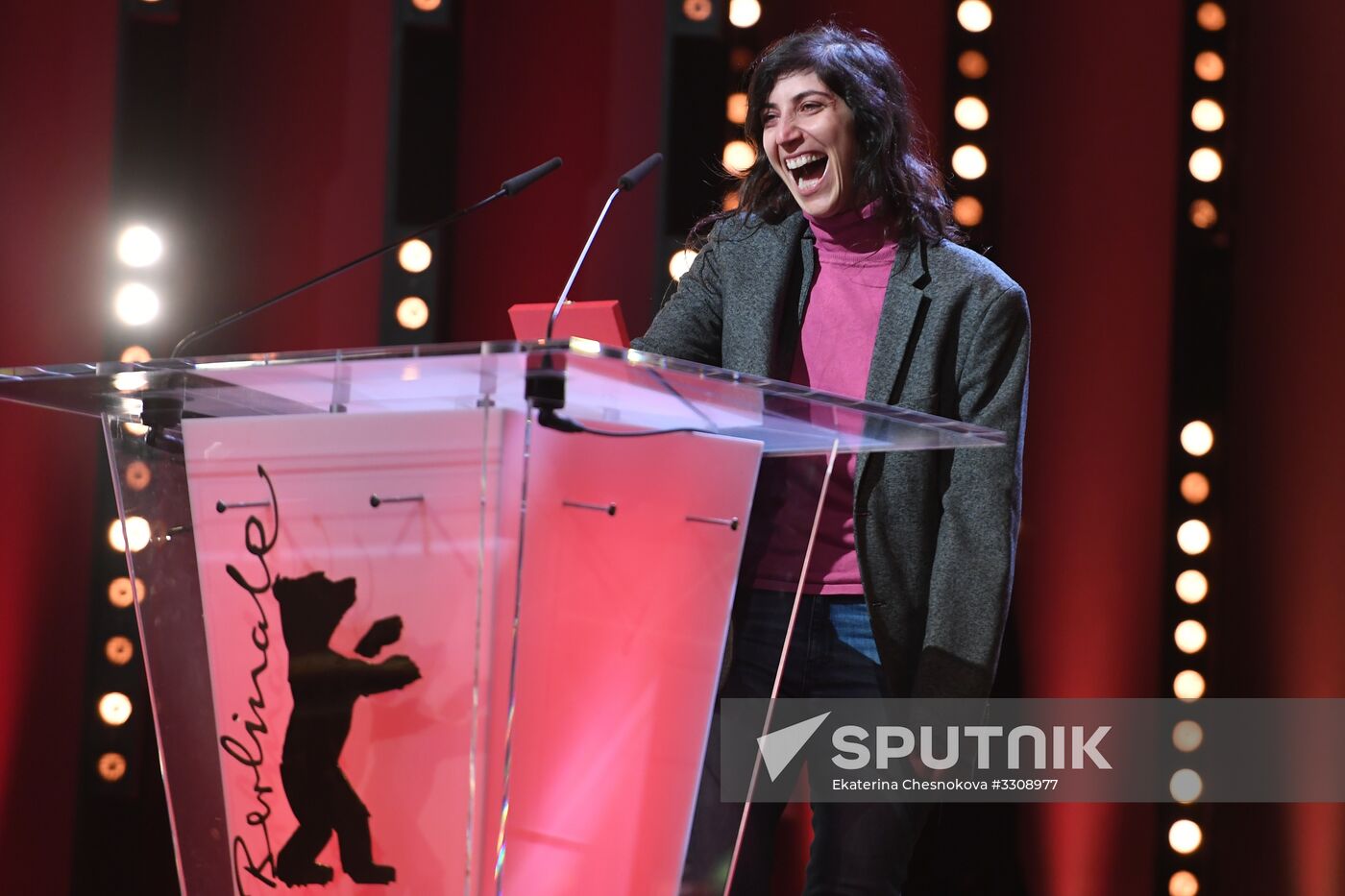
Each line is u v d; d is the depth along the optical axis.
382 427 3.19
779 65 5.07
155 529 3.54
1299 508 8.78
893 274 4.84
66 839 8.22
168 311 8.09
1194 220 9.27
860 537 4.52
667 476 3.35
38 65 8.63
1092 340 9.51
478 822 3.04
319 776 3.27
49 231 8.54
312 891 3.28
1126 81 9.67
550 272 9.04
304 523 3.30
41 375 3.32
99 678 7.82
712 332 5.22
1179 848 8.84
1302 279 8.90
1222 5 9.41
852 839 4.50
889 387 4.66
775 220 5.19
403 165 8.42
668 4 8.30
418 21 8.43
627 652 3.30
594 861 3.28
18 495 8.31
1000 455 4.63
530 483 3.09
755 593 4.07
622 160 9.12
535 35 9.22
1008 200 9.61
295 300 8.80
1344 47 8.63
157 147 8.11
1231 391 9.46
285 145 8.89
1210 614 9.08
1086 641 9.25
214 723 3.43
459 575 3.09
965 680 4.45
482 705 3.04
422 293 8.33
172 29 8.15
